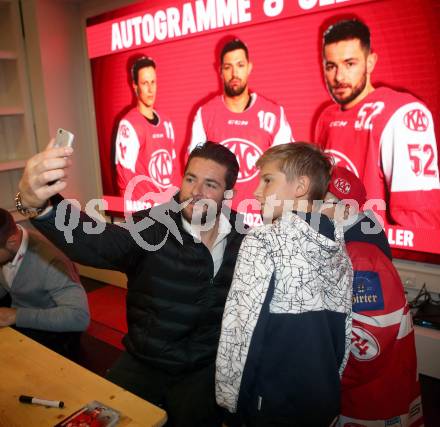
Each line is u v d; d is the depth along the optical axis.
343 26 2.14
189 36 2.78
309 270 0.89
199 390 1.31
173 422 1.29
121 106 3.34
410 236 2.14
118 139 3.42
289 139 2.47
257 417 0.96
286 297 0.89
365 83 2.13
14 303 1.77
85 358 1.80
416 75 1.97
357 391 1.07
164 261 1.31
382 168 2.16
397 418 1.08
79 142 3.70
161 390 1.36
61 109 3.55
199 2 2.66
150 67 3.05
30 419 0.95
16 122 3.68
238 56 2.57
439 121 1.94
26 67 3.52
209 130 2.82
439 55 1.89
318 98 2.31
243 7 2.48
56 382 1.09
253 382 0.95
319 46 2.24
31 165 0.80
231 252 1.36
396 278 1.02
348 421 1.12
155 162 3.21
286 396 0.92
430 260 2.10
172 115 3.02
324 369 0.90
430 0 1.87
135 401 1.01
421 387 2.03
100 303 3.27
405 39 1.96
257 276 0.90
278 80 2.44
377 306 0.98
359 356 1.02
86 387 1.07
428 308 2.14
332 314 0.95
